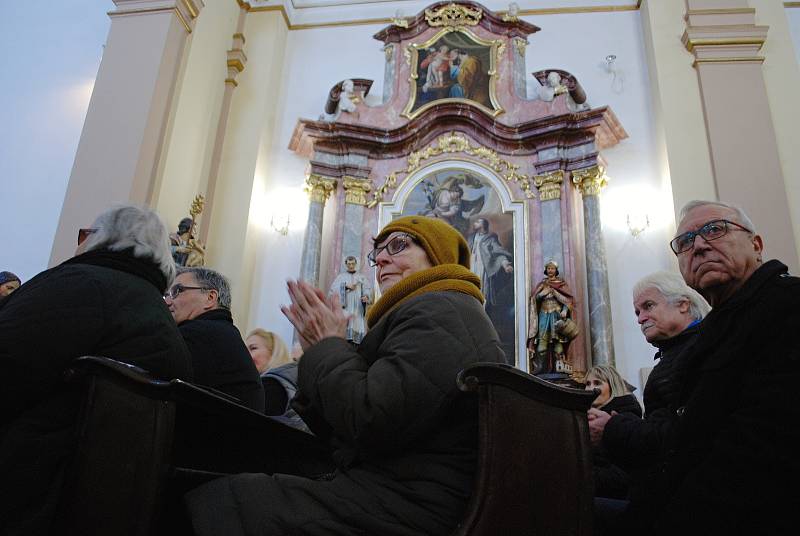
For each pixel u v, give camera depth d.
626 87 8.67
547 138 8.27
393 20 9.54
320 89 9.41
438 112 8.55
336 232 8.25
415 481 1.45
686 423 1.71
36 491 1.46
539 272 7.80
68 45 8.12
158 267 1.97
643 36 8.91
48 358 1.53
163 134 6.88
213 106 8.60
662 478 1.74
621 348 7.41
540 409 1.51
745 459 1.48
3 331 1.50
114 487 1.33
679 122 7.90
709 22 8.22
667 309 2.54
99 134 6.63
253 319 8.08
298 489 1.44
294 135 8.74
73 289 1.65
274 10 9.60
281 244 8.46
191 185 7.93
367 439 1.43
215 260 8.06
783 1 8.43
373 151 8.70
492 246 7.99
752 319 1.65
